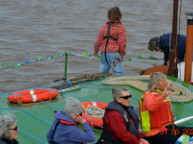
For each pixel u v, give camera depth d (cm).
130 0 3950
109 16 1093
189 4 3575
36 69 1823
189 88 1038
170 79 1105
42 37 2408
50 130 564
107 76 1123
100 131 728
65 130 544
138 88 998
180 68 1219
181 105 898
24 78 1692
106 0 3916
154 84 624
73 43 2305
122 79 1070
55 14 3197
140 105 641
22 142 675
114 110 577
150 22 2923
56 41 2330
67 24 2800
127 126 585
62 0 3872
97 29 2666
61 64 1916
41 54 2067
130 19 3022
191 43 1130
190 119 816
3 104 860
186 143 637
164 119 638
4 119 503
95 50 1147
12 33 2480
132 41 2353
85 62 1941
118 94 581
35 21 2891
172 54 1129
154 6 3644
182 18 2942
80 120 554
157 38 1266
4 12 3173
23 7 3419
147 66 1900
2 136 500
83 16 3144
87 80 1084
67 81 1027
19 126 737
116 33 1086
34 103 865
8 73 1738
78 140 547
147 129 639
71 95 946
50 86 1016
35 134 710
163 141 633
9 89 1547
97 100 910
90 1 3847
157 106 610
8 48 2134
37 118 780
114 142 581
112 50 1101
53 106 848
